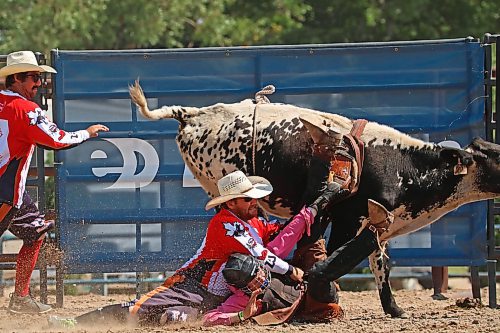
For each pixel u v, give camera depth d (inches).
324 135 696.4
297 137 727.7
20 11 1787.6
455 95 844.0
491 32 2074.3
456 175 736.3
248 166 735.1
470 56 840.3
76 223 857.5
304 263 696.4
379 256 741.9
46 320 758.5
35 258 794.2
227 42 1915.6
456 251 849.5
